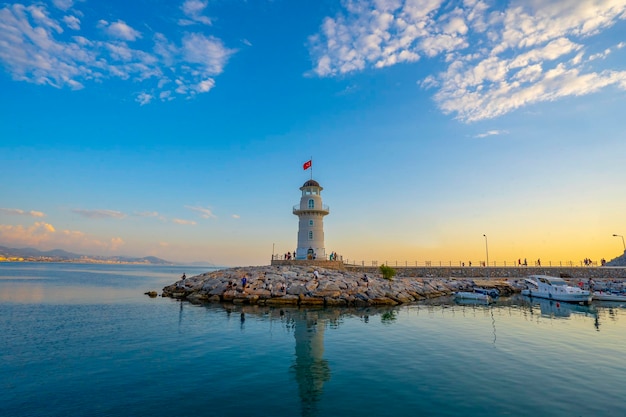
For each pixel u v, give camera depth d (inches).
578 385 596.4
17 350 799.1
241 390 573.3
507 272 2837.1
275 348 827.4
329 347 840.9
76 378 621.9
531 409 504.7
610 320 1258.6
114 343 864.9
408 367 689.0
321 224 2623.0
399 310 1475.1
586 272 2812.5
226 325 1097.4
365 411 499.5
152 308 1469.0
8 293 2062.0
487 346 853.8
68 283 3120.1
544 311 1483.8
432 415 486.6
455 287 2367.1
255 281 1841.8
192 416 483.2
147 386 587.8
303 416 483.8
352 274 2138.3
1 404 518.9
